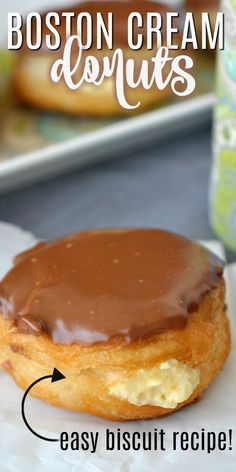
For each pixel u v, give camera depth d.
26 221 0.49
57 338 0.33
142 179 0.53
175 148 0.57
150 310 0.33
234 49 0.41
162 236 0.37
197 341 0.33
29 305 0.34
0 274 0.40
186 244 0.37
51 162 0.51
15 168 0.49
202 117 0.56
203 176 0.53
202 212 0.50
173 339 0.33
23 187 0.52
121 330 0.32
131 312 0.33
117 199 0.51
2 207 0.50
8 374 0.36
